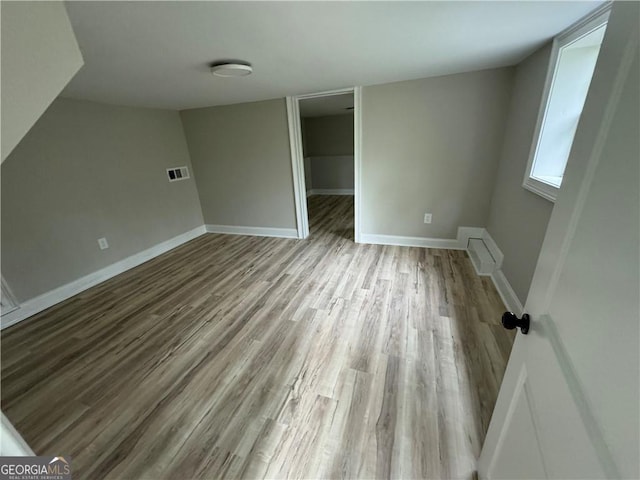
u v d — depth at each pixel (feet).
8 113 1.51
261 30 4.37
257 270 9.63
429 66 7.25
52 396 4.97
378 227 11.13
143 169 10.78
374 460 3.74
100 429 4.33
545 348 1.99
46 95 1.67
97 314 7.48
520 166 6.94
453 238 10.28
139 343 6.24
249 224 13.44
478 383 4.80
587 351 1.51
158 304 7.84
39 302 7.80
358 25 4.40
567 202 1.92
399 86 8.91
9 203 7.26
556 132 5.83
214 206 13.60
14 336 6.73
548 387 1.86
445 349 5.59
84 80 6.53
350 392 4.74
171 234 12.24
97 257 9.34
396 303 7.22
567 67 5.38
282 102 10.67
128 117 10.08
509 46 5.86
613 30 1.56
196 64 5.89
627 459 1.16
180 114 12.19
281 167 11.83
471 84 8.29
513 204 7.25
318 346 5.85
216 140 12.20
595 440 1.34
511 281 7.02
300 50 5.38
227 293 8.22
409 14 4.12
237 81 7.54
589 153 1.70
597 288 1.47
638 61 1.29
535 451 1.97
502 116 8.32
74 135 8.55
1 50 1.44
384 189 10.43
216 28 4.22
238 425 4.29
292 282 8.64
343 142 21.11
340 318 6.73
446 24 4.55
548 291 2.10
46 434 4.30
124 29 4.08
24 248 7.53
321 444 3.96
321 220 15.38
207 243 12.74
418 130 9.27
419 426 4.12
